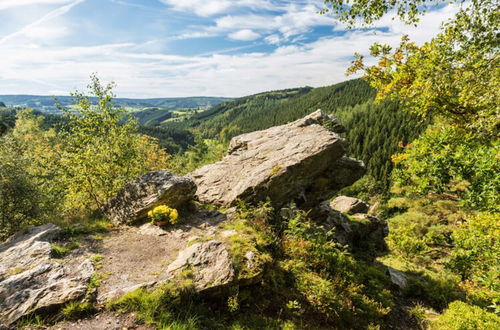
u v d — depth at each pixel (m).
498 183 7.75
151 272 7.05
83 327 5.12
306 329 6.69
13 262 7.09
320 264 9.42
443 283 12.06
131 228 10.53
